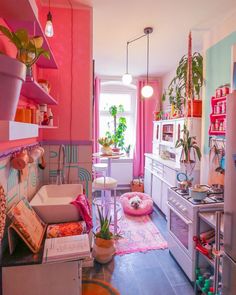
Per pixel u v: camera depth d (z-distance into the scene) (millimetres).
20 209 1237
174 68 4109
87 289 1812
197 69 2633
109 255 2152
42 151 1760
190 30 2553
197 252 1817
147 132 4820
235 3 2018
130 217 3316
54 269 1141
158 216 3375
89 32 2121
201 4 2039
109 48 3137
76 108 2148
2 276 1100
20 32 957
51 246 1173
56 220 1505
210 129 2408
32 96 1576
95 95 4602
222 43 2309
